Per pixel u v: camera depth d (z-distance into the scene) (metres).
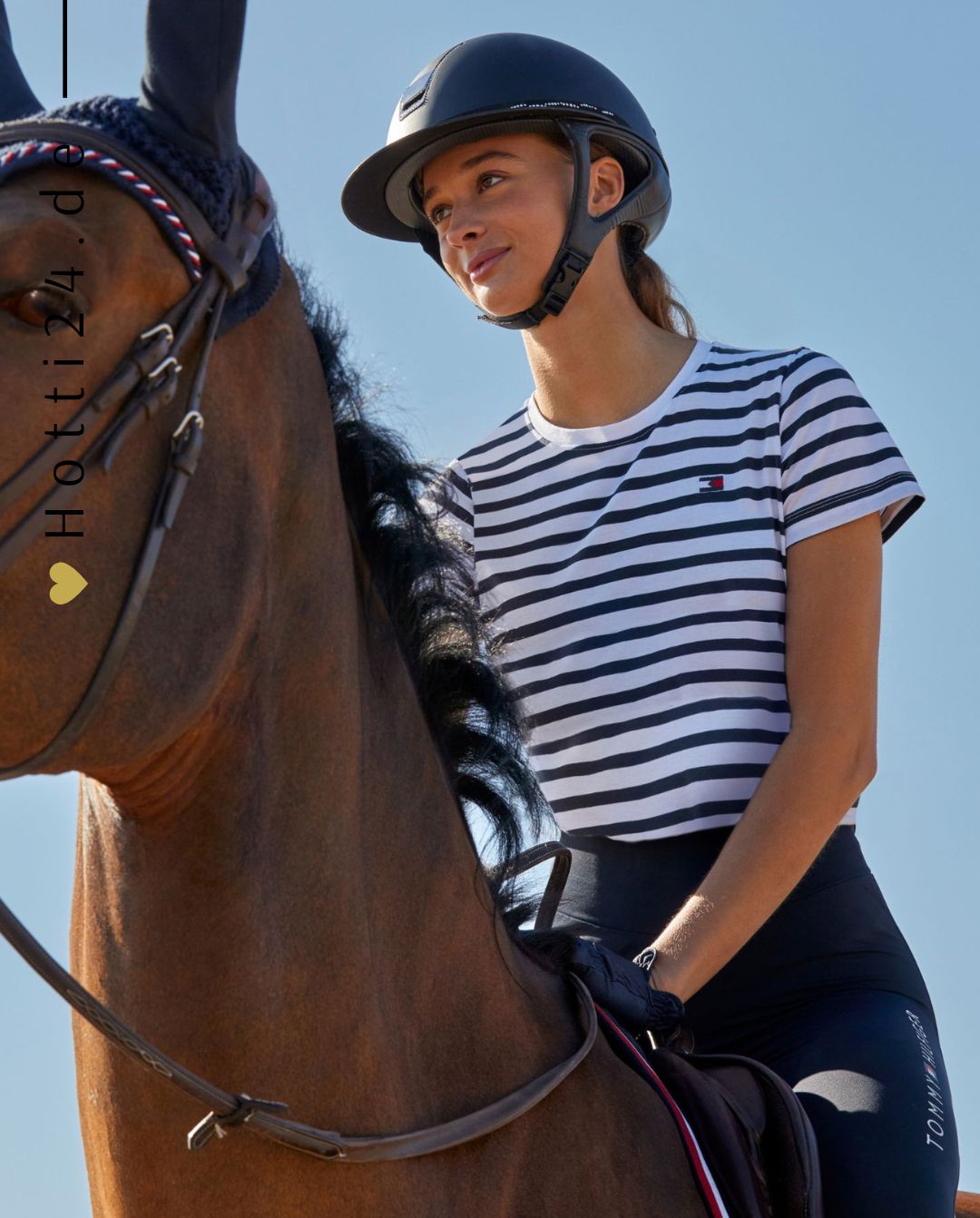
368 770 1.27
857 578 1.89
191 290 1.07
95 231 1.02
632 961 1.65
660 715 1.89
